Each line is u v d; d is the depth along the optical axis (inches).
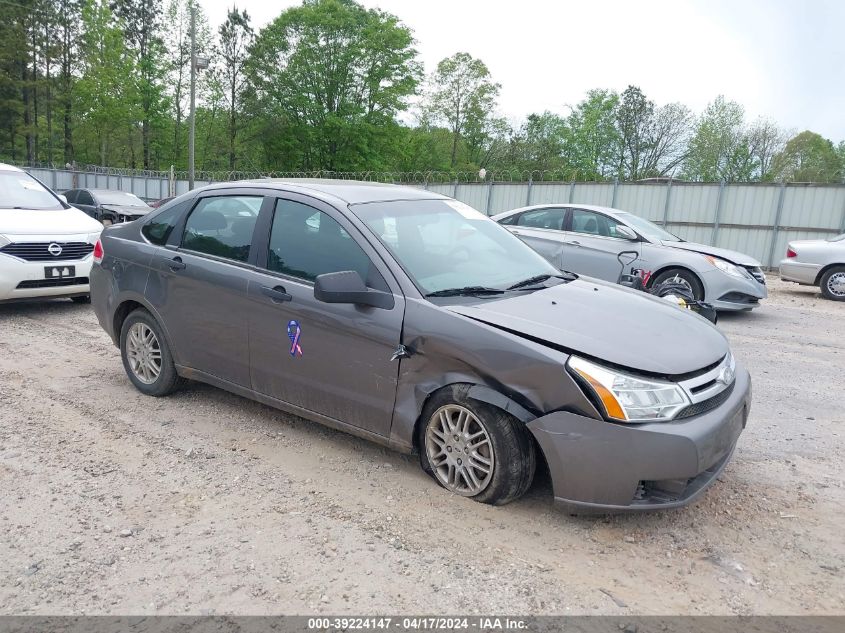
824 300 494.9
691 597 112.3
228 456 163.6
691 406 125.8
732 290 370.6
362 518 134.9
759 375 258.1
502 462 132.9
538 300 150.0
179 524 132.0
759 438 186.7
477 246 171.9
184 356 188.4
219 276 174.4
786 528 135.9
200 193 191.5
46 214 330.0
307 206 166.1
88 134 2064.5
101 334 284.2
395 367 143.3
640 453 119.9
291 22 1972.2
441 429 143.7
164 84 2161.7
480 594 111.3
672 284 358.0
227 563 119.0
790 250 514.9
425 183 957.2
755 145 2226.9
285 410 168.7
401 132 2076.8
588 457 122.2
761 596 113.0
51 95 2110.0
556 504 127.6
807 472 163.9
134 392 208.1
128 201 917.8
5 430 176.6
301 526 131.7
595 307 149.6
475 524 132.9
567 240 405.4
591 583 115.3
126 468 156.2
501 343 130.0
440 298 144.6
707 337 146.5
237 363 174.6
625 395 121.2
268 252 168.4
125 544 124.6
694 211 751.7
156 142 2237.9
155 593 110.2
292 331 159.3
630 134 2439.7
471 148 2482.8
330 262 157.2
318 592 111.0
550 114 2554.1
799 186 688.4
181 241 189.8
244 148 2182.6
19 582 112.7
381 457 163.9
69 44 2090.3
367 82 1955.0
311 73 1967.3
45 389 209.9
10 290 298.7
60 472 153.5
